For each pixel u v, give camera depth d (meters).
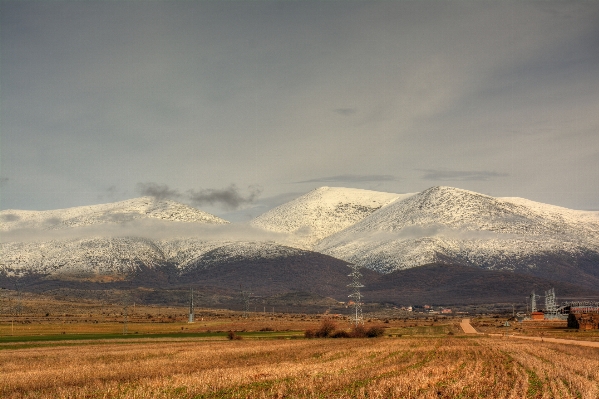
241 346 98.25
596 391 46.00
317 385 48.16
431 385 48.12
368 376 53.09
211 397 44.09
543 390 46.91
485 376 55.19
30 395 46.41
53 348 97.12
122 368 64.50
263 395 43.31
